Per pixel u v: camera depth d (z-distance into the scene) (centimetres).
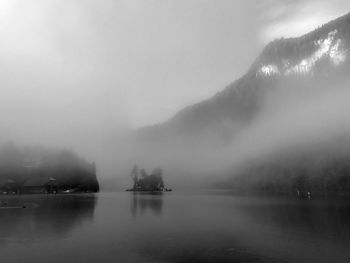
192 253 5156
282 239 5981
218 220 8562
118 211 11394
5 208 12800
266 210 10631
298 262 4616
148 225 7919
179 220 8719
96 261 4806
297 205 12119
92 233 6919
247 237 6241
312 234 6353
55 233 6950
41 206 13800
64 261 4816
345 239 5844
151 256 5012
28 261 4834
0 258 5000
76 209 12238
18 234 6856
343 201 13375
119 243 5906
